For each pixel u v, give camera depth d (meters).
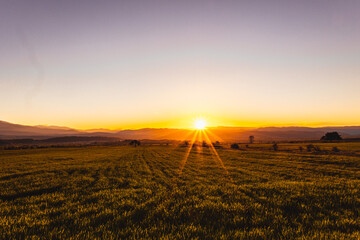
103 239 4.84
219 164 25.17
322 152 47.94
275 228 5.40
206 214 6.55
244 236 4.84
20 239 4.91
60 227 5.61
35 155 49.66
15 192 10.84
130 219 6.18
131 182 13.68
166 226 5.64
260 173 17.22
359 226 5.43
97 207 7.66
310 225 5.55
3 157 44.66
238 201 8.18
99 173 18.36
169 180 14.17
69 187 12.03
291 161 27.91
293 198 8.33
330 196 8.49
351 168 20.06
